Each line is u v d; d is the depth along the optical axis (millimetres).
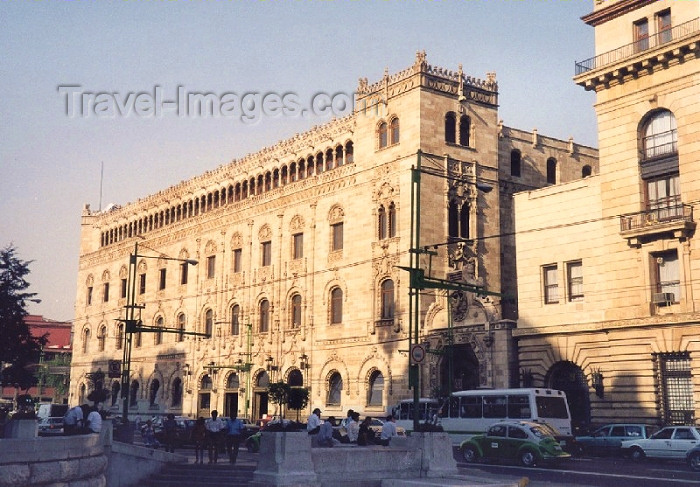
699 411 44969
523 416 46031
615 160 51250
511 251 69812
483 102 69875
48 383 134875
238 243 85125
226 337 84688
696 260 46250
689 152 47219
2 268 62094
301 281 75438
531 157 73688
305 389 68625
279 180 80750
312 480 26062
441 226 65312
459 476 29719
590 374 50781
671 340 46656
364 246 69062
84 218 118000
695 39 46531
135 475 33281
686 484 31234
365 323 67750
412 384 33344
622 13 51750
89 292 113938
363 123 71188
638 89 50375
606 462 42688
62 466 23312
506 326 55938
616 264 50281
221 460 39781
